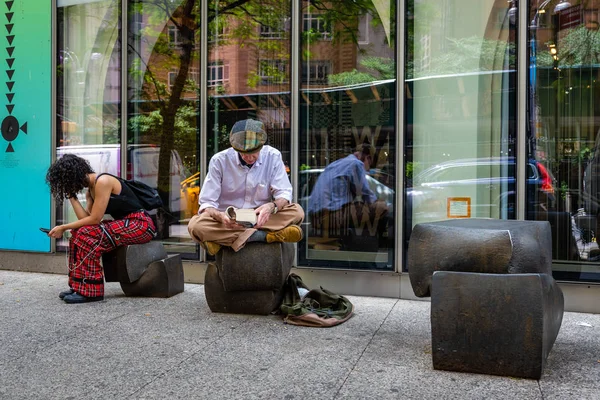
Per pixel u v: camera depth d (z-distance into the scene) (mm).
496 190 5004
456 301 3088
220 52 5898
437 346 3131
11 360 3393
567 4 4793
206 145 5969
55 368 3252
